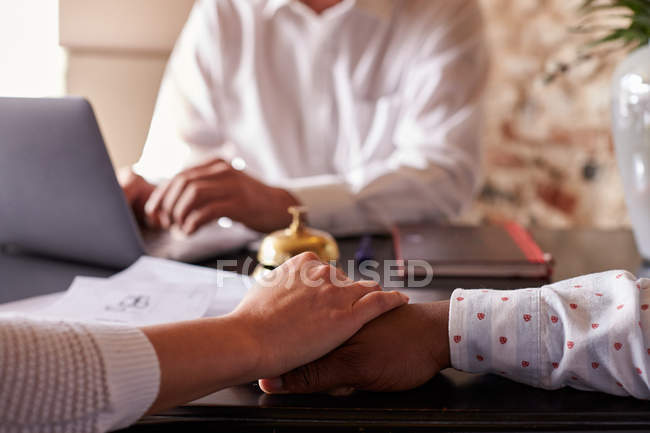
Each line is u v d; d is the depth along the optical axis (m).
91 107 0.73
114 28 2.01
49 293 0.73
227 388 0.50
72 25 2.01
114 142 2.00
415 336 0.51
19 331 0.39
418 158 1.25
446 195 1.22
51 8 2.01
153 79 2.01
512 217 2.09
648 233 0.81
